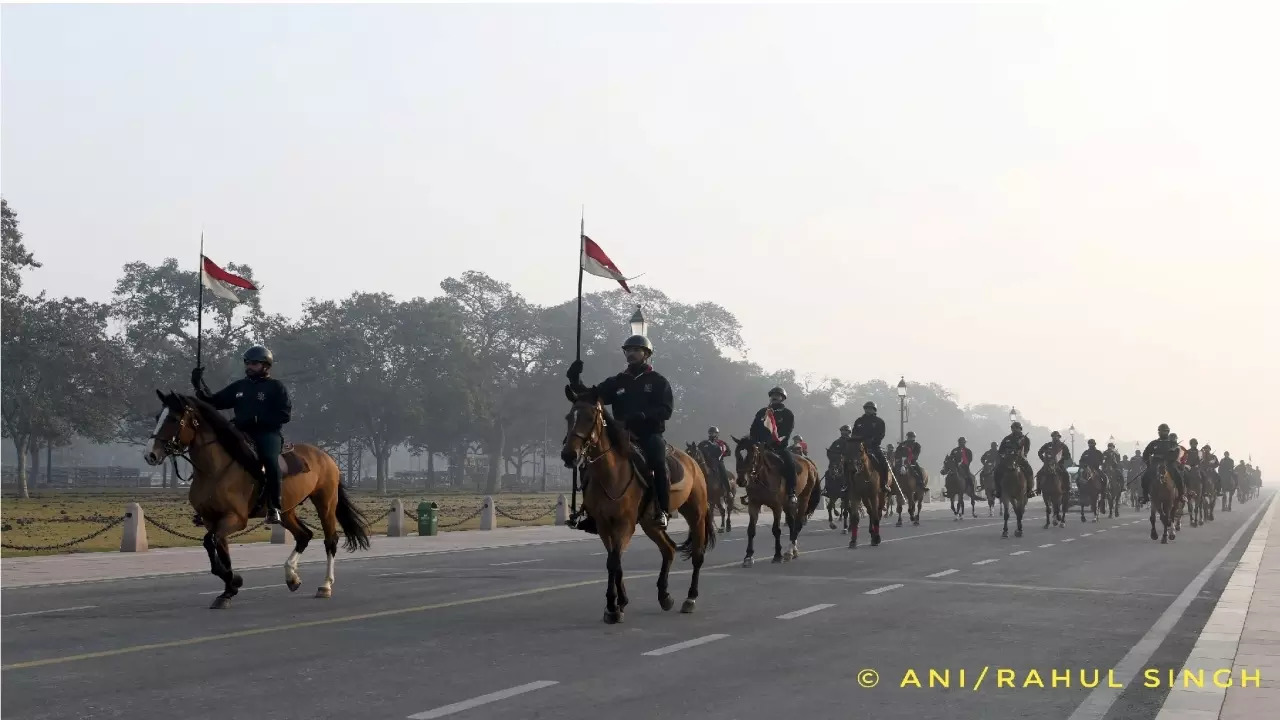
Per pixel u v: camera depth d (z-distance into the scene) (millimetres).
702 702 8758
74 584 18188
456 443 118938
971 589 17422
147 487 104250
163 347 97188
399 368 101688
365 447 111500
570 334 118438
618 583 13258
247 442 14609
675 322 130125
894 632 12695
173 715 8125
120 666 10094
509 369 118500
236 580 14750
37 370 77000
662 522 13570
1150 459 31453
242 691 9000
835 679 9812
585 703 8656
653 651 11125
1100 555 25141
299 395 101938
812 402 134500
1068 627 13344
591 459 12891
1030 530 36469
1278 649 11516
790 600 15703
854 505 27672
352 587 17391
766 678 9797
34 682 9336
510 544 29125
